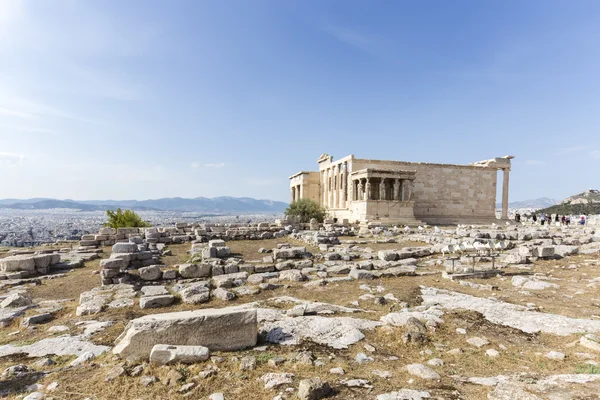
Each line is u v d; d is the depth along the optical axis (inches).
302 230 1378.0
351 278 592.1
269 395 220.4
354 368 261.3
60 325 375.6
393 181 2027.6
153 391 227.6
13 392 233.3
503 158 2365.9
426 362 274.1
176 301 472.4
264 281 584.1
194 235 1161.4
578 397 203.6
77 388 234.4
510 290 504.4
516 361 275.3
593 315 382.3
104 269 590.9
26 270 674.2
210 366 261.9
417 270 664.4
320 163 2517.2
